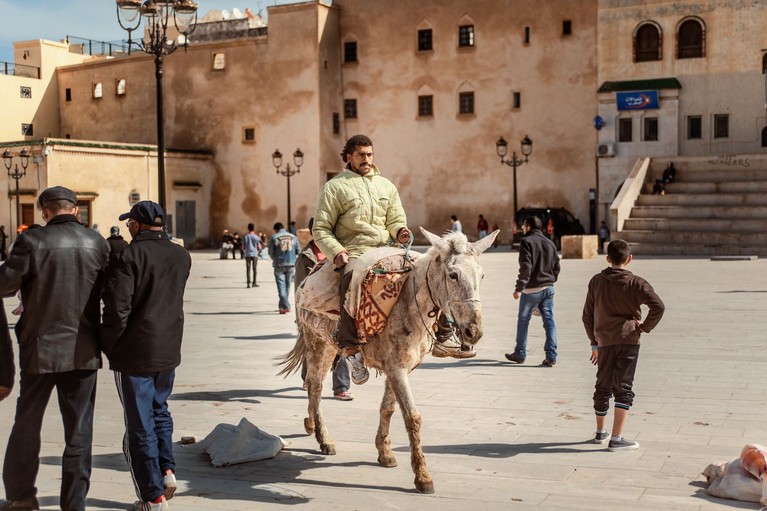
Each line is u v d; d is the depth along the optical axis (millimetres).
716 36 43281
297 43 51469
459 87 49750
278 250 18750
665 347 12789
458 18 49531
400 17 50938
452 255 6156
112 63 58906
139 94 57781
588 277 26547
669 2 43812
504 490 6320
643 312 17078
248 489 6441
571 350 12914
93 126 60125
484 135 49250
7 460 5734
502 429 8109
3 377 5664
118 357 5832
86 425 5785
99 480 6707
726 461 6648
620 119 44812
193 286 26719
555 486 6391
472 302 6004
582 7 46688
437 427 8211
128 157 49312
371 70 51875
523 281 11320
